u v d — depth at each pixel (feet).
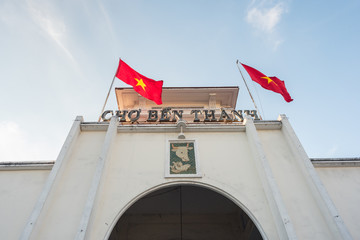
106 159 25.58
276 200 22.41
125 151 27.71
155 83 38.17
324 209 22.48
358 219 24.57
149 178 25.45
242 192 24.59
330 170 28.60
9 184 26.55
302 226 22.00
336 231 20.93
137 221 36.81
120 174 25.64
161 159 27.20
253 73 39.50
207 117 32.50
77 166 25.86
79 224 20.97
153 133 29.76
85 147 27.76
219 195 34.71
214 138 29.48
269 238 21.38
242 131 30.45
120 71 37.40
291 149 27.96
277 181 25.27
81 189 24.00
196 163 26.84
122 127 29.66
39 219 21.11
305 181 25.29
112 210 22.88
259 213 23.04
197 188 33.47
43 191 22.59
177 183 25.14
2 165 27.68
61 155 25.71
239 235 36.22
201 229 36.60
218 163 26.96
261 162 25.55
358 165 28.91
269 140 29.09
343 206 25.55
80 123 29.71
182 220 37.22
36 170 27.78
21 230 23.40
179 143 28.81
